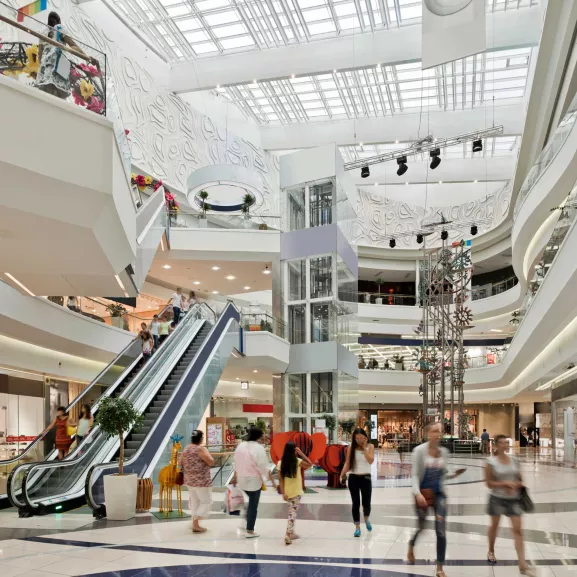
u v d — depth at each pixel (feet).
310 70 70.95
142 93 73.10
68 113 19.85
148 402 40.96
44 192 19.71
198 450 24.03
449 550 20.63
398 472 53.16
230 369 68.80
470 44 34.60
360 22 67.97
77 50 21.17
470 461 68.08
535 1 63.77
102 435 34.71
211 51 76.54
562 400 79.82
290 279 66.08
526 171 87.76
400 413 120.57
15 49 19.36
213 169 57.31
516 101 85.10
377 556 19.66
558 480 47.11
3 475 30.35
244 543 21.66
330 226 64.18
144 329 51.47
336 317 63.00
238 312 60.44
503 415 123.65
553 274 44.29
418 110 88.74
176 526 25.02
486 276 135.54
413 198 122.72
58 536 22.89
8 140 18.37
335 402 62.18
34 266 26.07
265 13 66.80
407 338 127.13
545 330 55.16
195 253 66.90
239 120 91.91
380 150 104.27
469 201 120.98
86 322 52.65
